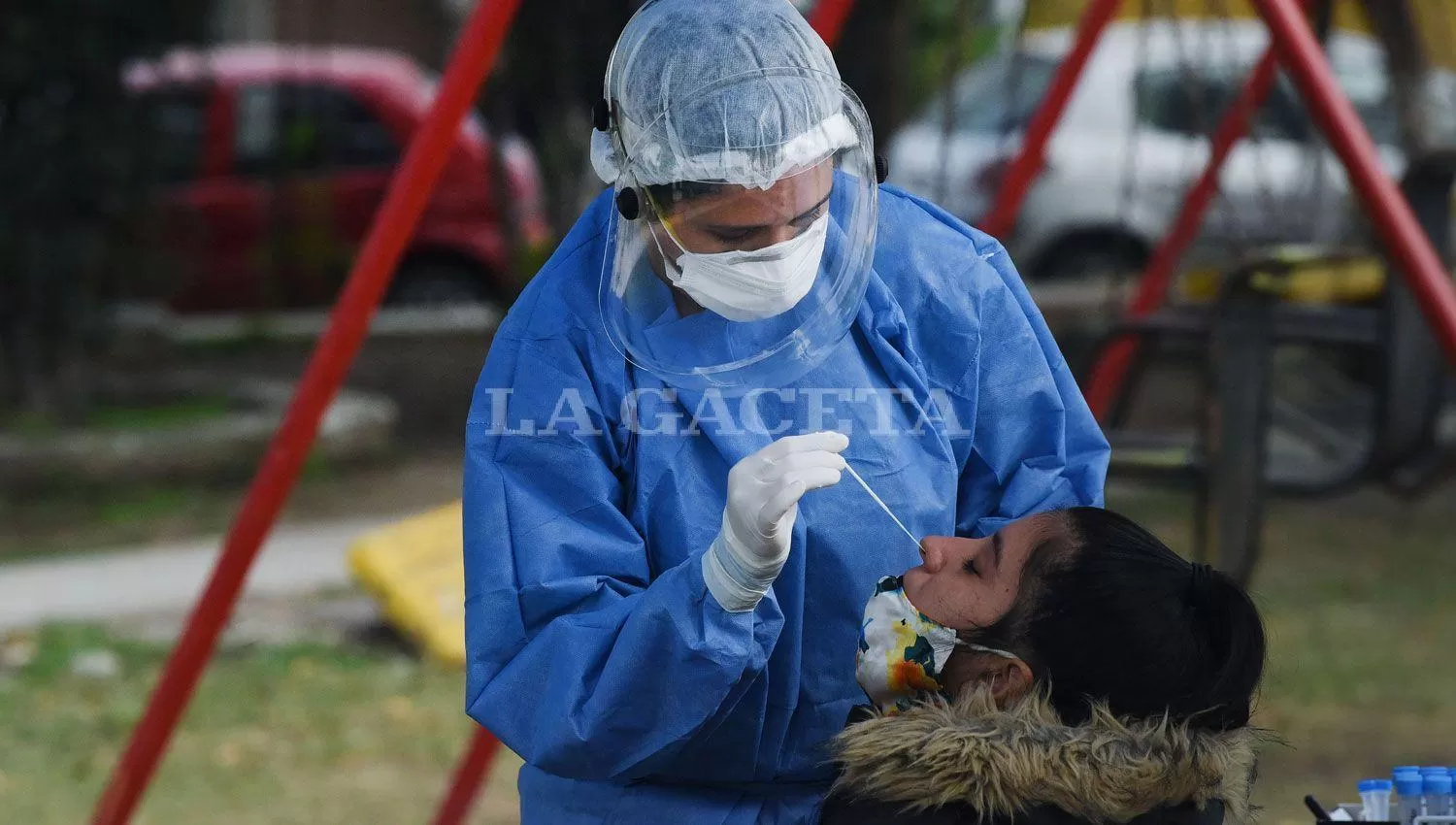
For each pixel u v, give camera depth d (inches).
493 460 297.6
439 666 872.3
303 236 1718.8
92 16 1312.7
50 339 1378.0
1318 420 803.4
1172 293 989.2
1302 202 1054.4
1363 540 1131.3
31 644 905.5
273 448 469.1
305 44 2114.9
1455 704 783.7
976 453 323.9
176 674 476.4
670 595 271.1
